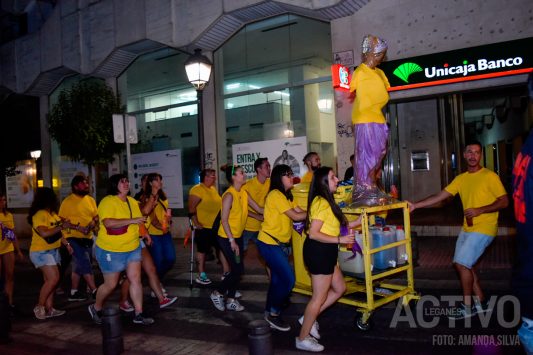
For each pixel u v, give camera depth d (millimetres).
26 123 18688
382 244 5656
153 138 15562
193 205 8234
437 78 10359
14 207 20156
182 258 11258
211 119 13969
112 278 6125
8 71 18453
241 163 13602
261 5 12102
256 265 9789
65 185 18078
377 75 5891
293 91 12656
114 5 14945
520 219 2283
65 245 7195
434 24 10422
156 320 6473
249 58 13430
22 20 19234
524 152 2305
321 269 4711
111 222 5875
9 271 7152
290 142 12688
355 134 5965
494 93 12180
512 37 9727
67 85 17906
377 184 6480
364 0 10938
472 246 5359
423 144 15680
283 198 5496
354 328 5559
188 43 13398
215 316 6523
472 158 5457
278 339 5379
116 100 13844
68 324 6621
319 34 12148
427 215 13609
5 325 5836
